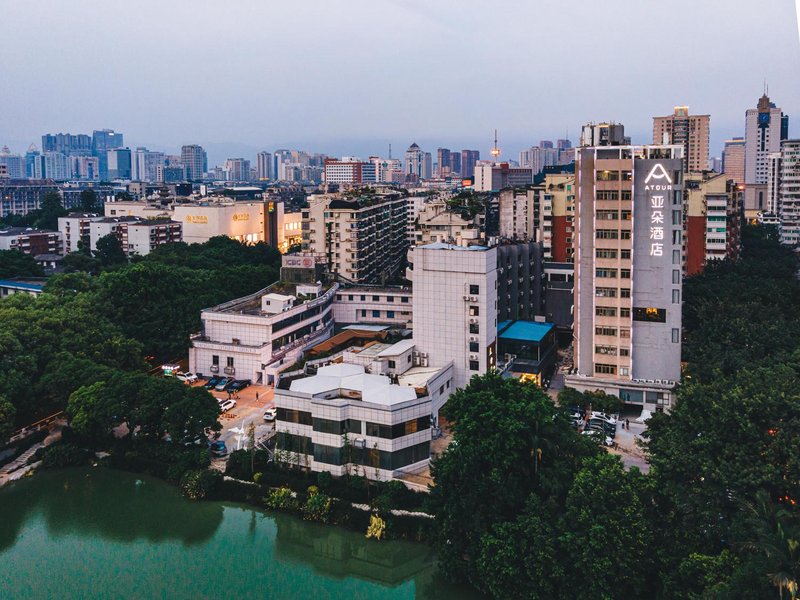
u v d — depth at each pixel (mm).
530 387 88688
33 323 124750
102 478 104688
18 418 112500
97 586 80000
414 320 124438
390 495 90938
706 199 195000
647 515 71938
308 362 117000
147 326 143250
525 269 165625
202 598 77938
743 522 64562
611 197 120875
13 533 91938
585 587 69062
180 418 102312
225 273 185500
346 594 80875
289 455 100000
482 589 76500
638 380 122812
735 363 108500
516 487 79000
